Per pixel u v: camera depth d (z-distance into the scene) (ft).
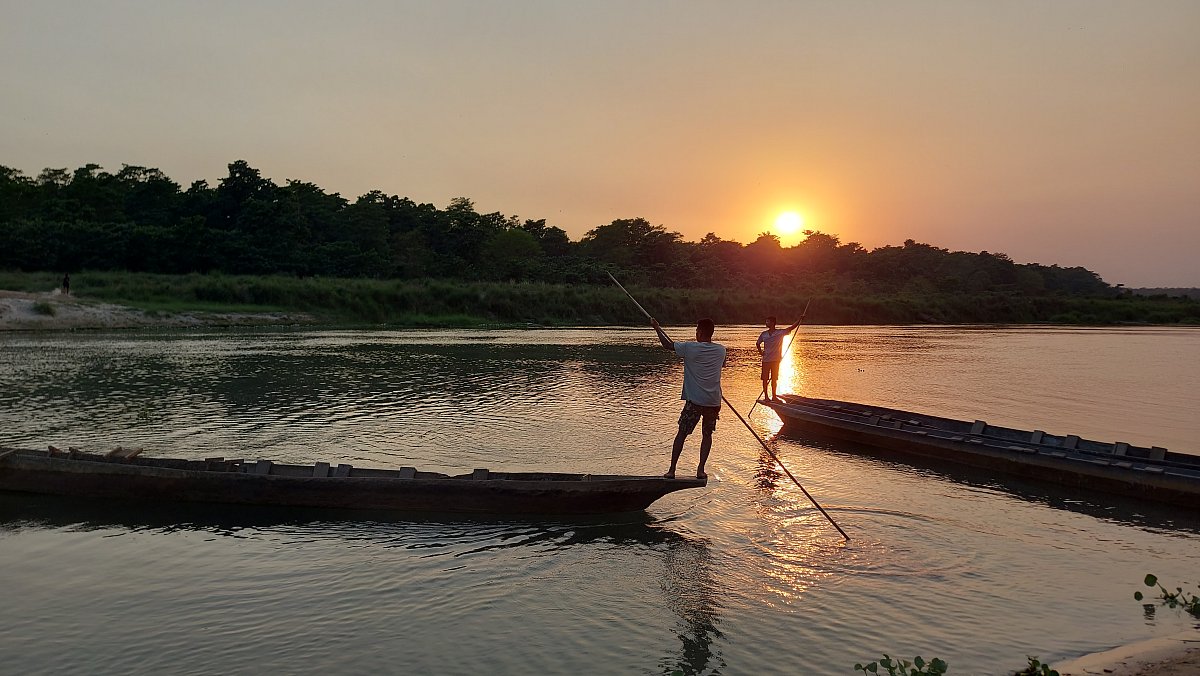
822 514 28.19
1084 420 52.75
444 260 257.34
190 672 17.21
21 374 66.95
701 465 29.32
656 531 26.96
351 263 228.22
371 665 17.57
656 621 19.93
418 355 93.81
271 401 53.93
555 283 264.31
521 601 21.12
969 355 113.29
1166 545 26.14
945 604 21.09
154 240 190.19
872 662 17.29
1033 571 23.58
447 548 25.09
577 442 41.04
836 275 387.14
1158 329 245.86
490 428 44.73
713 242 413.39
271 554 24.45
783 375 80.59
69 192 254.27
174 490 29.48
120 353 87.35
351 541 25.66
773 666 17.65
